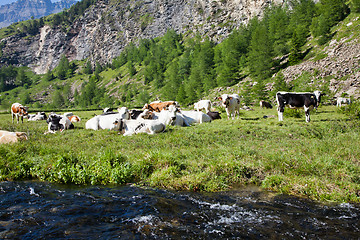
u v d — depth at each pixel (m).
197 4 185.50
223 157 8.08
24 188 6.55
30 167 7.74
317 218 4.81
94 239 4.09
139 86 152.75
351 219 4.78
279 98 16.95
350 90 45.53
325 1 87.50
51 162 7.88
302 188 6.11
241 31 120.00
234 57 101.81
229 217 4.83
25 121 24.78
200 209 5.20
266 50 73.44
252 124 14.34
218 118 20.09
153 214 4.95
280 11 113.12
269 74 73.00
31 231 4.34
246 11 148.25
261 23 115.00
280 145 10.02
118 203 5.50
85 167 7.46
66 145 10.36
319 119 17.70
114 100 144.25
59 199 5.75
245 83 75.44
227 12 158.88
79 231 4.34
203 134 12.05
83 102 157.38
